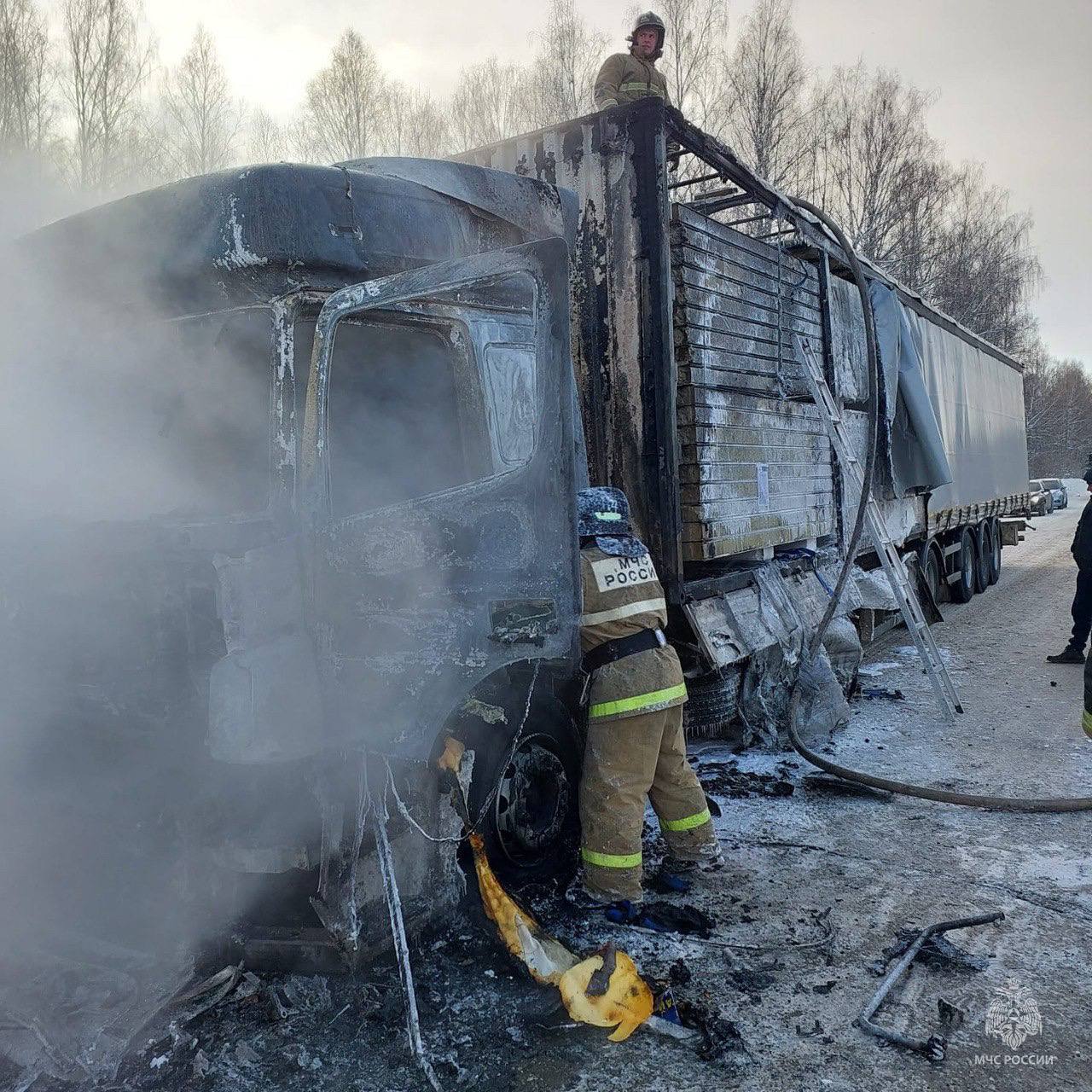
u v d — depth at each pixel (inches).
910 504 381.4
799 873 155.3
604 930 133.6
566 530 119.7
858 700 273.7
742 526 233.9
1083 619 305.9
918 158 1069.8
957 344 465.1
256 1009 110.8
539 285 117.3
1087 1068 103.1
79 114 613.0
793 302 272.5
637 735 136.6
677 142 212.5
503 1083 100.7
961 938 132.1
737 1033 108.4
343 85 828.0
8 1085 98.7
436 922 125.4
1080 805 177.9
